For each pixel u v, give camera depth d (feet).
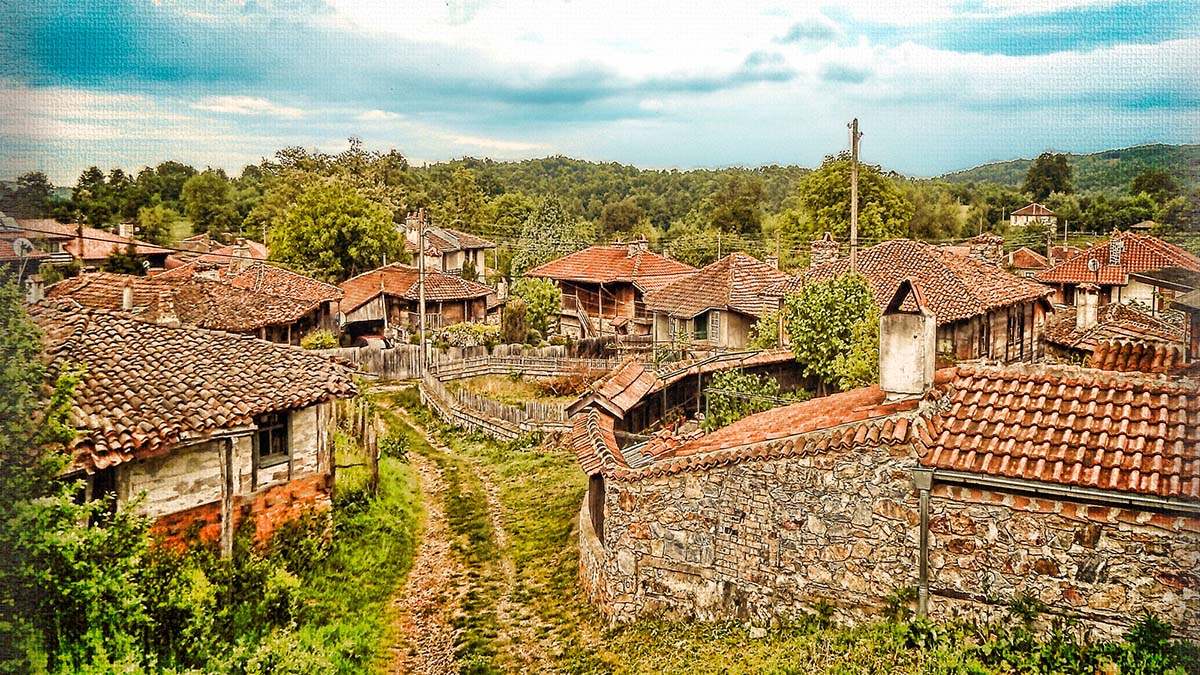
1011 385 38.50
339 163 312.91
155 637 32.89
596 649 41.45
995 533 34.58
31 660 28.09
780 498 39.73
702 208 347.15
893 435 36.24
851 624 37.70
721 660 36.86
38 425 31.32
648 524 43.78
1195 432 33.09
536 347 138.10
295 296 143.54
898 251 110.83
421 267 140.26
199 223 219.20
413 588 53.11
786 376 81.61
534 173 491.72
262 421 51.62
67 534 29.22
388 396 122.21
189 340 55.11
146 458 45.09
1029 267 182.70
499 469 82.38
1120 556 32.22
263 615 39.78
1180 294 40.24
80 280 105.81
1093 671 31.01
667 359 119.55
